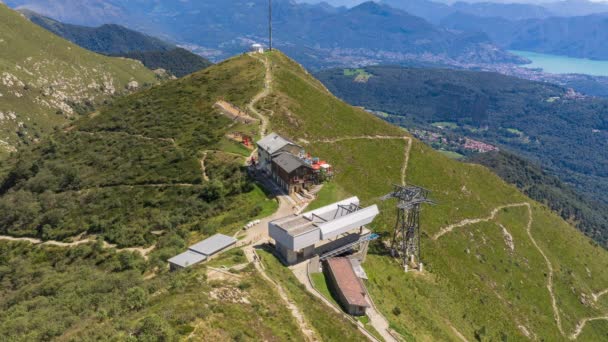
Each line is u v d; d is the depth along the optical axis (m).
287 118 157.38
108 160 147.12
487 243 143.75
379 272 95.44
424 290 99.31
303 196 109.50
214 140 142.00
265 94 172.50
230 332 50.00
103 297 70.38
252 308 58.22
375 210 94.62
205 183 119.88
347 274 79.69
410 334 75.12
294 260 81.75
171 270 77.50
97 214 118.12
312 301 69.81
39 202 129.12
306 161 116.94
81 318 61.31
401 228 113.88
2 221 124.94
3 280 99.25
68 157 157.25
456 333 89.31
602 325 136.75
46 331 57.91
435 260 116.31
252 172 121.00
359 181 138.75
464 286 112.50
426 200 106.12
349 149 156.25
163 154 141.00
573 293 144.62
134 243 101.06
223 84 187.62
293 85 187.88
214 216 105.06
